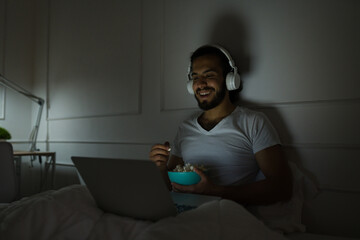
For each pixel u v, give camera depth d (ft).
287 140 4.21
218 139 3.85
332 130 3.88
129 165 1.88
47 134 8.27
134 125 6.11
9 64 8.26
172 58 5.51
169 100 5.53
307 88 4.08
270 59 4.41
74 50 7.59
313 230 3.98
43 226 1.98
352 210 3.75
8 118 8.21
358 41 3.73
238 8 4.75
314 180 3.99
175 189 3.35
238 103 4.68
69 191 2.42
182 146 4.21
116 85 6.51
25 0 8.70
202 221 1.87
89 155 7.02
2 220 2.08
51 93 8.20
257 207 3.36
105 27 6.83
